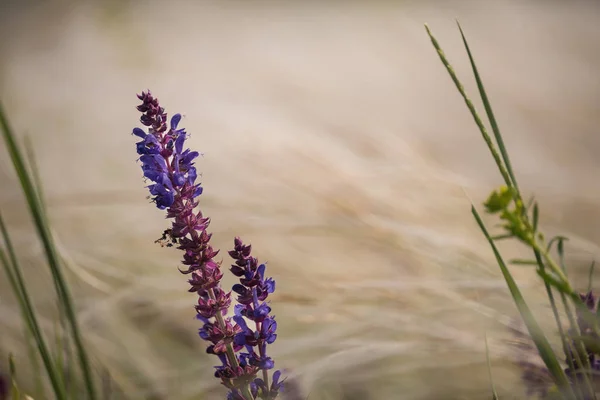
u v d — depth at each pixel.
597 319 0.71
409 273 1.02
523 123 1.62
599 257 0.98
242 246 0.74
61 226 1.30
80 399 0.86
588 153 1.42
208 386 0.91
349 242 1.08
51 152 1.83
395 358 0.94
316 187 1.17
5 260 0.77
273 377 0.75
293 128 1.60
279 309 1.01
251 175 1.29
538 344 0.72
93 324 1.00
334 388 0.91
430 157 1.40
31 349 0.85
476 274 0.99
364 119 1.75
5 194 1.45
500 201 0.69
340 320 0.97
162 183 0.74
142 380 0.93
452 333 0.92
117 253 1.17
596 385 0.74
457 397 0.89
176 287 1.04
